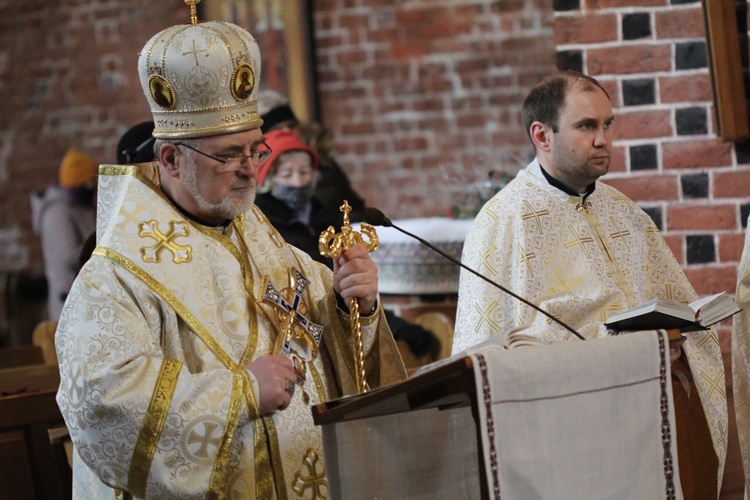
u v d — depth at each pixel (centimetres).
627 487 450
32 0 1697
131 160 731
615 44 863
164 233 510
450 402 471
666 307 507
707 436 579
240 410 482
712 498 579
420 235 980
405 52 1616
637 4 860
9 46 1708
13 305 1655
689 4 854
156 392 474
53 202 1491
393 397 434
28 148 1717
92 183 1505
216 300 512
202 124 502
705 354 644
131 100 1688
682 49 857
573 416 442
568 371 441
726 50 839
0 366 988
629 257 648
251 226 549
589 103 618
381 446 485
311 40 1627
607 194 659
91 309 487
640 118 866
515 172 1202
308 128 1147
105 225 522
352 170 1638
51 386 846
